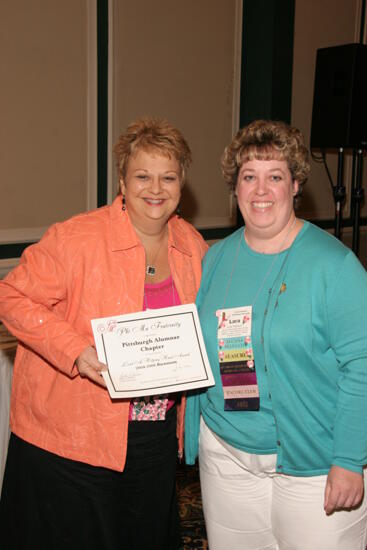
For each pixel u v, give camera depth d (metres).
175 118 4.24
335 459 1.48
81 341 1.62
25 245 3.61
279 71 4.56
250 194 1.56
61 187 3.69
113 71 3.83
